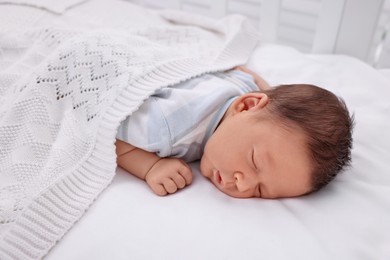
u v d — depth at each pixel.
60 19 1.04
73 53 0.76
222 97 0.76
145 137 0.70
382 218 0.60
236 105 0.76
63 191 0.63
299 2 1.55
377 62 1.33
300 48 1.68
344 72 0.97
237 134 0.69
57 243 0.58
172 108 0.71
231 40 1.03
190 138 0.73
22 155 0.67
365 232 0.57
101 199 0.64
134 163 0.72
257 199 0.67
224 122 0.73
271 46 1.11
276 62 1.03
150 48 0.82
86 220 0.60
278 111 0.70
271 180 0.66
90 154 0.69
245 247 0.55
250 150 0.67
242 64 1.00
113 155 0.69
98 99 0.73
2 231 0.56
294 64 1.01
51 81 0.75
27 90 0.72
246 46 1.06
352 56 1.06
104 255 0.55
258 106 0.72
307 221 0.60
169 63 0.79
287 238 0.56
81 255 0.55
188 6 1.63
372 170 0.70
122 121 0.71
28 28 0.95
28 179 0.65
